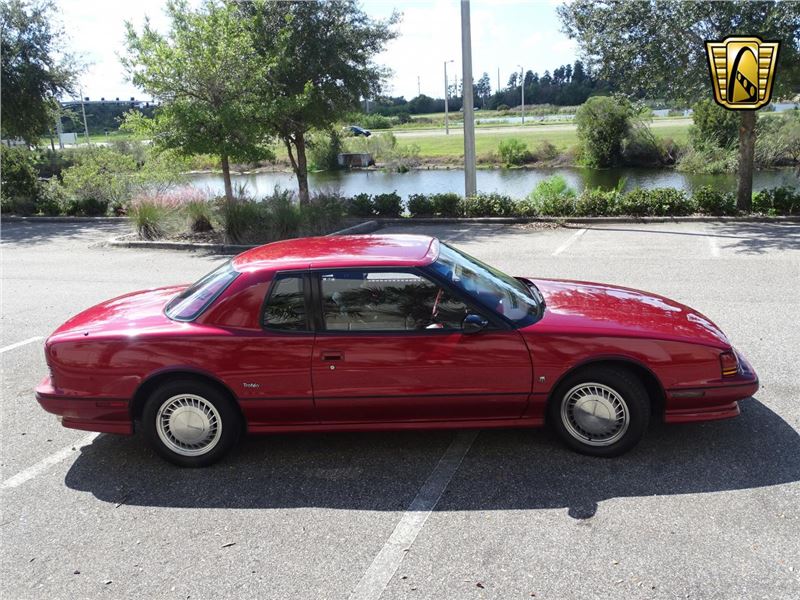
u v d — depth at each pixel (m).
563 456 4.46
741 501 3.82
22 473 4.59
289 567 3.42
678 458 4.36
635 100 16.36
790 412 4.98
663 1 14.94
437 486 4.16
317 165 50.25
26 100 22.53
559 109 125.38
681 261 10.87
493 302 4.43
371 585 3.25
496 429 4.94
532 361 4.27
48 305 9.52
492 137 58.12
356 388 4.34
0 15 21.83
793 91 15.03
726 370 4.30
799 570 3.21
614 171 40.16
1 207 21.12
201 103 15.62
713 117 37.88
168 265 12.58
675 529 3.58
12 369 6.80
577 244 13.01
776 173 33.66
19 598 3.27
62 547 3.70
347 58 18.95
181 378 4.41
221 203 15.94
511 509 3.86
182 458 4.52
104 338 4.41
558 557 3.39
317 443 4.85
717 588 3.10
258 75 15.90
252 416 4.45
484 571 3.31
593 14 16.09
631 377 4.27
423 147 56.03
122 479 4.45
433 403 4.36
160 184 22.52
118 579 3.39
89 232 17.77
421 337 4.28
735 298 8.33
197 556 3.55
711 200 15.97
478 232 15.32
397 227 16.66
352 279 4.37
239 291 4.41
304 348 4.30
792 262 10.39
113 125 95.00
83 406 4.47
